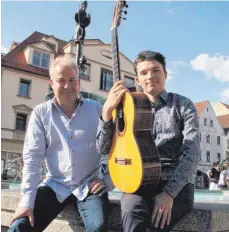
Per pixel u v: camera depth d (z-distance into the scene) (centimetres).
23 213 238
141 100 234
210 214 225
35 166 259
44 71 3095
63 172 266
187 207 227
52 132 272
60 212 274
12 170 1992
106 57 3297
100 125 250
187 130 233
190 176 221
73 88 274
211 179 1653
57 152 272
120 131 241
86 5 682
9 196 321
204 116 5850
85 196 251
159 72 252
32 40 3344
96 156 274
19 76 2959
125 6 297
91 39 3228
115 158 242
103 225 227
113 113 251
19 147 2856
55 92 275
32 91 3003
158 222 209
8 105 2867
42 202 254
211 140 5834
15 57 3041
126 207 212
